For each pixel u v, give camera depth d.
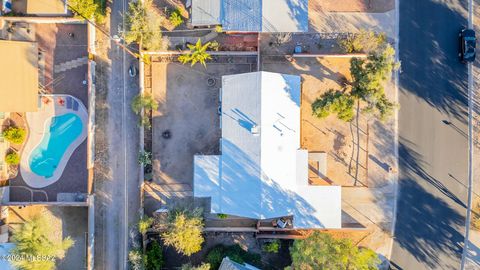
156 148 37.91
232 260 35.97
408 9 37.34
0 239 36.47
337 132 37.50
